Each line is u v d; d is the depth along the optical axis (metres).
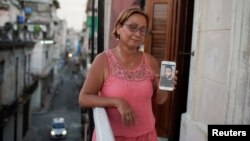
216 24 3.60
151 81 2.41
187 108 4.52
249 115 2.84
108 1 9.47
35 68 32.22
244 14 2.88
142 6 7.23
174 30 5.11
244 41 2.87
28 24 27.20
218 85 3.48
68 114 31.02
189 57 4.74
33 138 23.03
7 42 16.08
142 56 2.42
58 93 41.78
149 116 2.36
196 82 4.13
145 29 2.30
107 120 2.00
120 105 2.15
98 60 2.35
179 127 4.82
